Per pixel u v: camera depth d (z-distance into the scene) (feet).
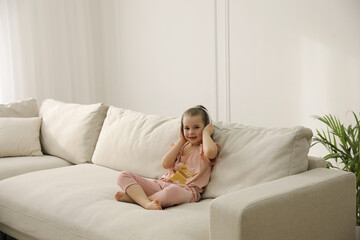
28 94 15.38
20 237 7.32
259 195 4.86
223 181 6.50
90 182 7.51
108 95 17.37
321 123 11.58
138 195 6.35
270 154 6.19
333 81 11.28
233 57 13.34
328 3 11.16
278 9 12.16
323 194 5.46
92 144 9.38
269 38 12.45
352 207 6.00
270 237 4.77
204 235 5.09
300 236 5.17
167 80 15.24
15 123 10.21
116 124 8.79
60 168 8.62
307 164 6.19
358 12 10.62
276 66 12.40
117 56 16.76
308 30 11.62
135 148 8.05
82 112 9.75
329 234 5.62
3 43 14.73
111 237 5.40
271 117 12.66
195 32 14.20
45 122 10.47
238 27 13.09
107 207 6.14
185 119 6.93
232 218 4.53
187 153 7.04
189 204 6.25
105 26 16.97
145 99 16.07
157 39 15.35
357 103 10.89
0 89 14.76
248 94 13.12
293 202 5.03
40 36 15.55
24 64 15.23
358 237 7.15
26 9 15.15
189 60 14.49
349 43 10.87
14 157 9.90
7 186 7.72
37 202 6.87
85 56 16.70
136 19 15.90
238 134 6.87
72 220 6.10
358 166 7.27
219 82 13.78
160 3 15.07
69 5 16.17
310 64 11.67
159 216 5.59
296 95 12.04
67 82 16.31
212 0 13.55
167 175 7.03
